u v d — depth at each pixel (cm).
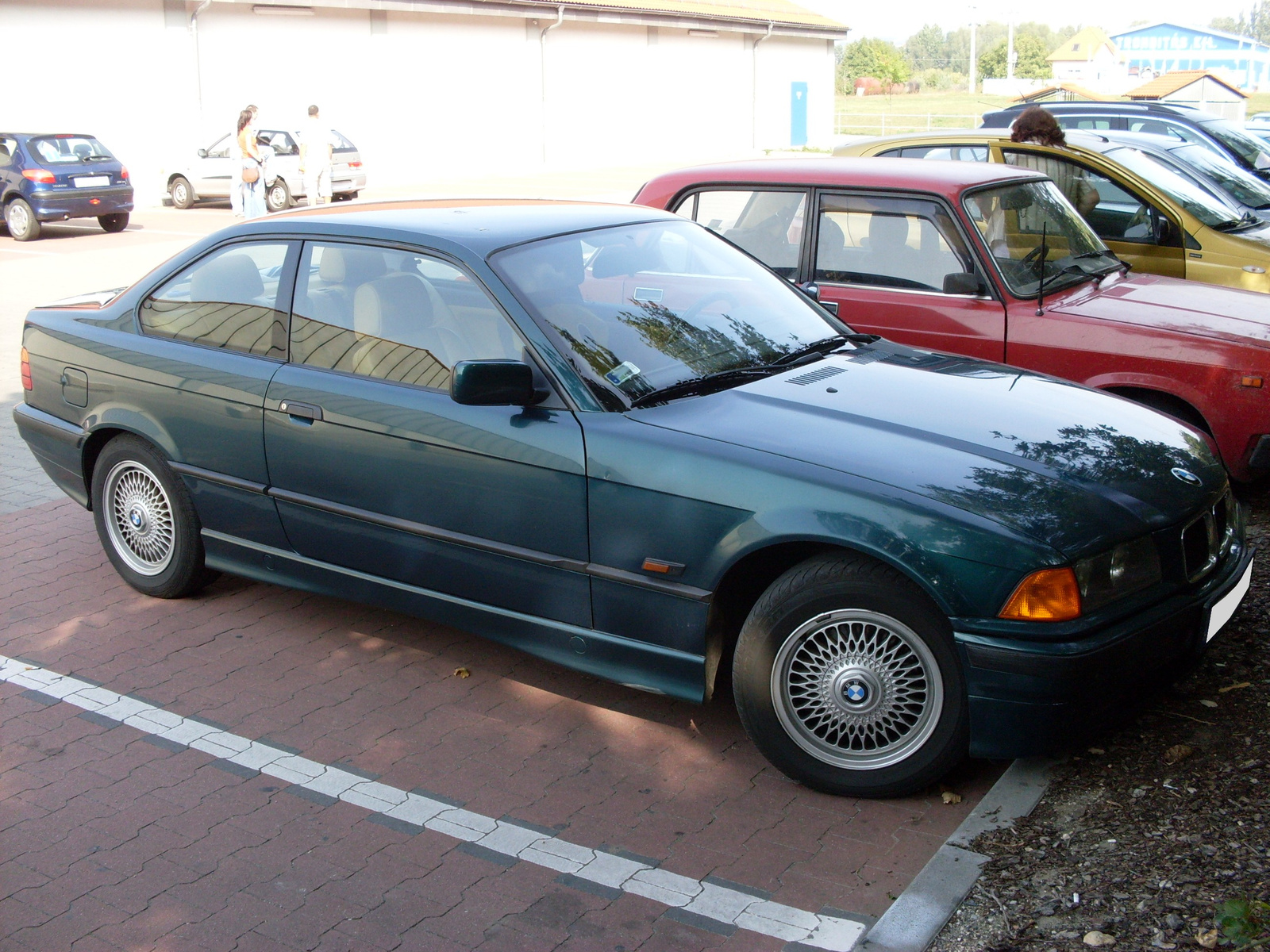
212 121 2588
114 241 1948
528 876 341
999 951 297
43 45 2311
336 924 322
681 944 310
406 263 441
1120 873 321
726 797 379
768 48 4238
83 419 529
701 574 372
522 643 422
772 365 438
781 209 666
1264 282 748
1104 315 582
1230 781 359
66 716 438
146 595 546
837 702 367
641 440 381
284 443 459
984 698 341
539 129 3341
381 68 2872
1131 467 378
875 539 344
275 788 390
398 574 446
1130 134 1076
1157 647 352
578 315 420
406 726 428
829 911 322
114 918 326
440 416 416
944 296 611
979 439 381
